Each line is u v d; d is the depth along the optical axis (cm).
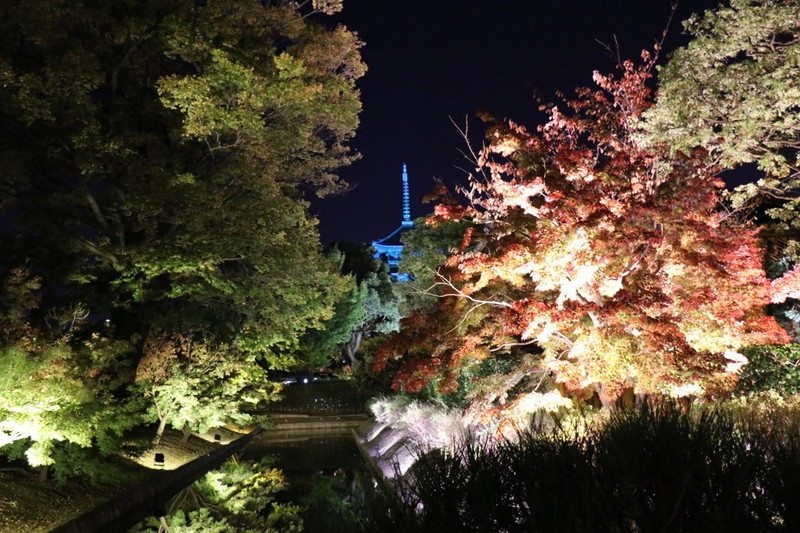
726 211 1295
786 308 1755
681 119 1239
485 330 1166
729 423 463
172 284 2281
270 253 2330
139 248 2070
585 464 428
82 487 1616
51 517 1382
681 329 994
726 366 992
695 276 1002
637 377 965
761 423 523
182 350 2461
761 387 1238
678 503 358
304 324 2867
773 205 1789
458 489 461
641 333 920
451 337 1214
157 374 2250
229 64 1862
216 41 2027
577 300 1056
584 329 1002
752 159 1247
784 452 401
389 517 481
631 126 1274
